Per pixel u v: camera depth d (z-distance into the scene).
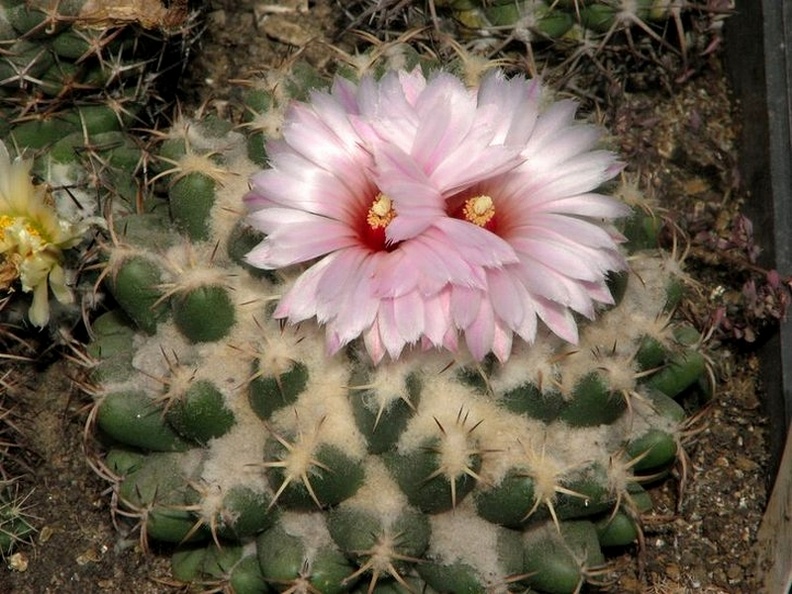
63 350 0.51
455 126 0.39
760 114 0.55
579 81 0.55
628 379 0.40
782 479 0.47
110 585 0.48
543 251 0.39
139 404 0.42
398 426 0.39
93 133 0.50
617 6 0.51
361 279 0.38
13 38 0.47
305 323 0.40
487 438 0.40
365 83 0.41
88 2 0.46
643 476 0.44
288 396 0.40
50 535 0.49
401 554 0.39
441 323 0.38
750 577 0.48
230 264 0.42
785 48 0.55
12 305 0.49
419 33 0.51
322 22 0.59
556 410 0.40
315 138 0.40
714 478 0.50
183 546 0.46
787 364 0.50
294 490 0.39
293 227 0.39
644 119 0.55
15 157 0.49
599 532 0.43
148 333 0.43
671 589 0.48
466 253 0.37
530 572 0.41
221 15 0.59
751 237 0.52
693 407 0.50
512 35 0.52
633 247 0.44
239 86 0.57
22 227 0.46
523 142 0.40
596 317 0.42
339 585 0.40
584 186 0.40
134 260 0.42
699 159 0.56
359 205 0.40
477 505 0.40
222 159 0.43
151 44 0.50
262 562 0.41
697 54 0.57
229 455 0.40
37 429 0.50
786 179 0.53
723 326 0.51
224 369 0.41
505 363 0.40
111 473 0.44
